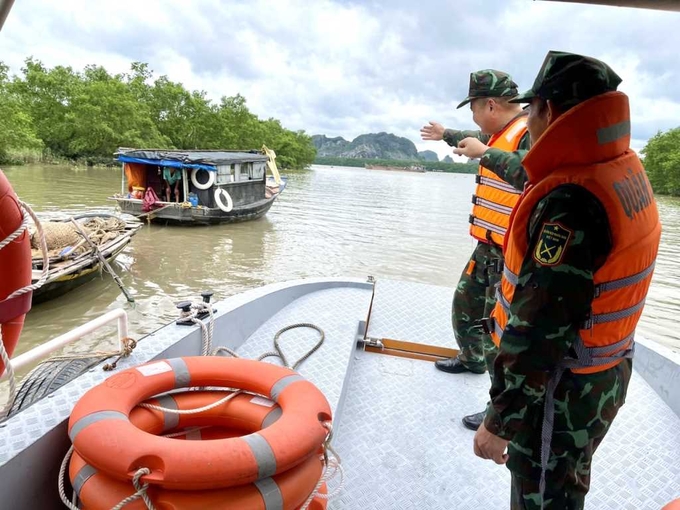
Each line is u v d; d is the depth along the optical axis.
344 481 2.18
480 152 2.31
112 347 6.85
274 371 1.79
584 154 1.24
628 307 1.30
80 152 44.50
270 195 21.38
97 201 20.61
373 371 3.13
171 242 14.26
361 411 2.70
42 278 1.74
